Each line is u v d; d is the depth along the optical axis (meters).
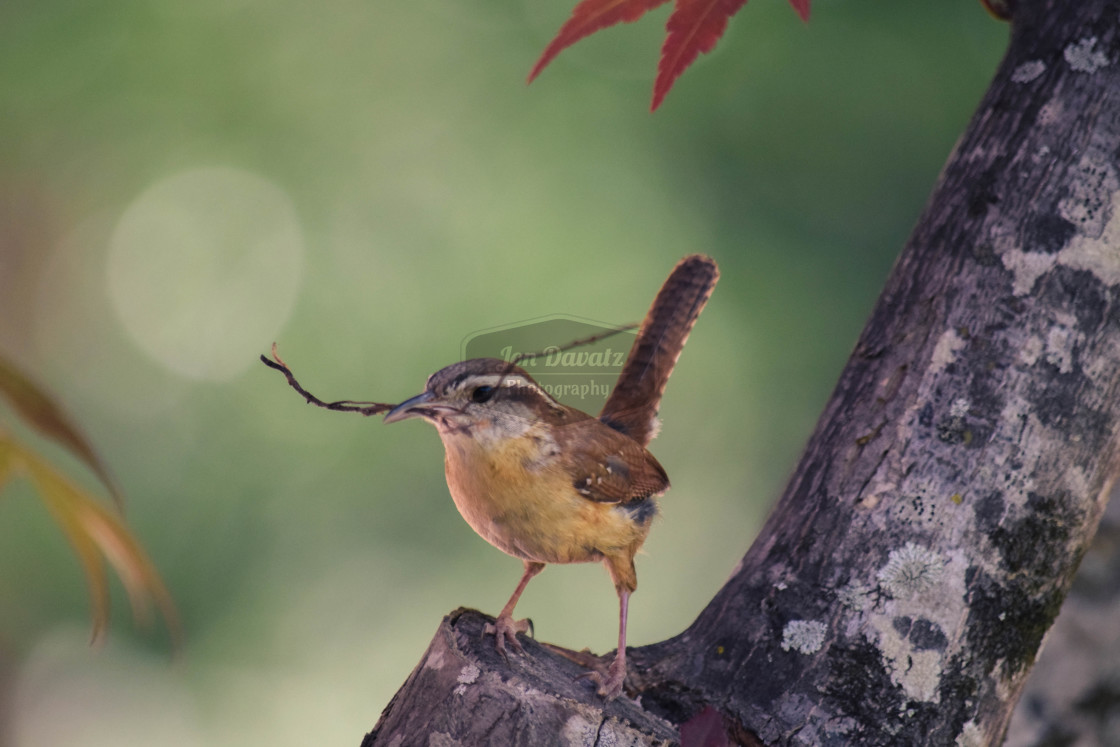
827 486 3.74
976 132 3.76
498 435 3.76
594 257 6.19
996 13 3.78
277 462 6.31
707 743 3.73
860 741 3.72
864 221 6.25
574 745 3.72
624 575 3.77
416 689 3.73
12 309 6.49
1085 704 3.80
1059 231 3.74
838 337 6.27
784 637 3.73
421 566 6.21
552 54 3.75
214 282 6.40
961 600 3.73
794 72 6.37
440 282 6.22
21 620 6.26
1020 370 3.73
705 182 6.37
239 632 6.29
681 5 3.75
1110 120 3.74
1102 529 3.81
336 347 6.26
